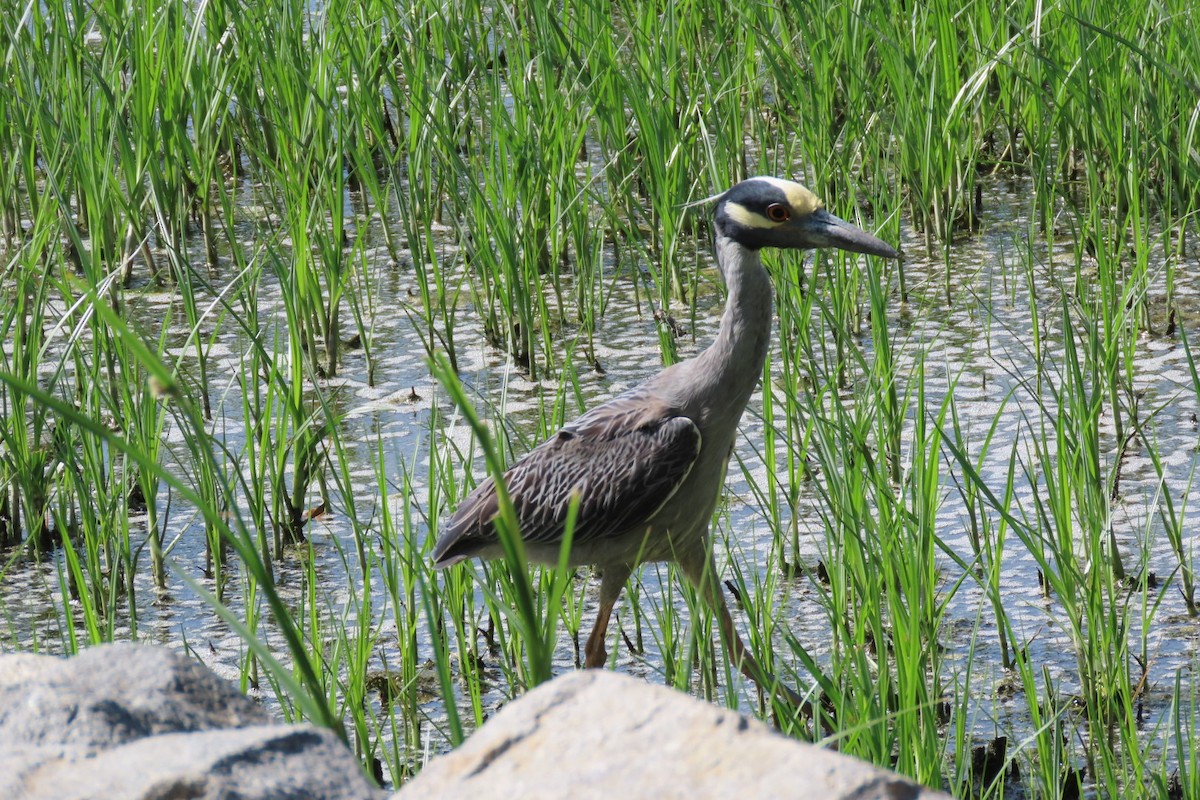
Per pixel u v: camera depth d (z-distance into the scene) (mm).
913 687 7246
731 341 8695
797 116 18375
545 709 3844
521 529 8891
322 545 10930
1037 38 14922
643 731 3703
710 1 18031
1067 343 10242
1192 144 14367
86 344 14117
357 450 12250
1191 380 12828
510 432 12359
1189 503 10898
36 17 17125
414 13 17719
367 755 8062
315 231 13984
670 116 15305
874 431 11766
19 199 16547
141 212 16375
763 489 11508
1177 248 15117
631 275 15578
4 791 3750
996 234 16203
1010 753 8242
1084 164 17406
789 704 7676
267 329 14586
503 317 14266
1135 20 15617
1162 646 9297
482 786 3676
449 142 13984
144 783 3740
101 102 15508
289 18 15820
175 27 16438
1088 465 9898
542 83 16250
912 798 3449
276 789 3793
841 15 16469
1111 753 7914
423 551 8945
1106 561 8898
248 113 17672
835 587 8938
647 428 8688
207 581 10586
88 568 10203
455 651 9758
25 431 11031
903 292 14516
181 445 12516
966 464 8539
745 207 8617
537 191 14984
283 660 9453
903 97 15695
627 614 10164
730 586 10023
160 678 4305
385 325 14812
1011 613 9781
